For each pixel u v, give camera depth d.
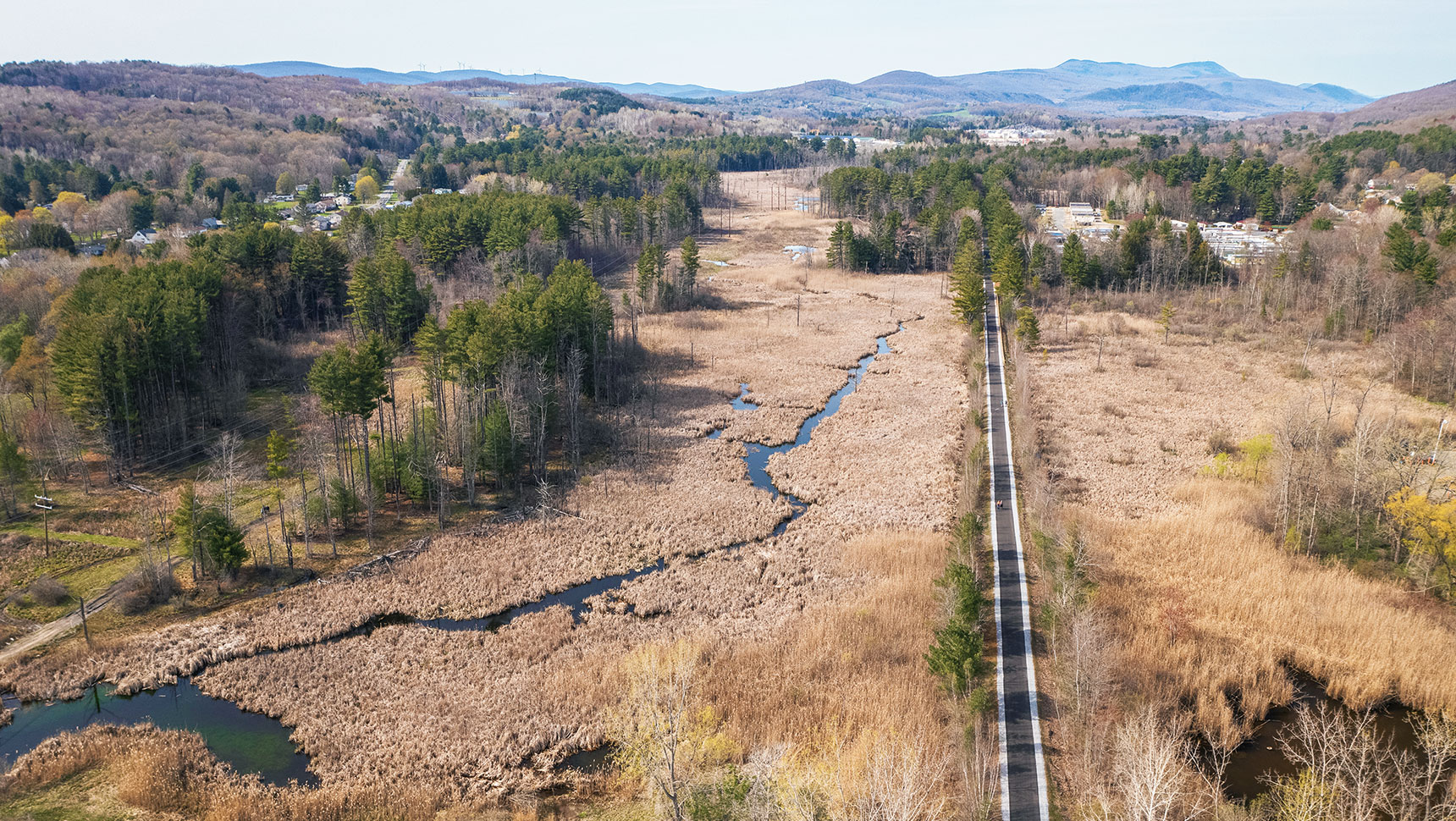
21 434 94.12
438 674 62.66
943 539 82.31
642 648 64.81
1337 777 45.69
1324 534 80.00
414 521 87.62
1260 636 66.19
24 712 58.78
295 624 69.00
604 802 50.97
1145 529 83.81
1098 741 51.94
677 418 117.69
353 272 149.00
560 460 103.38
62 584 72.19
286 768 53.56
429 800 50.06
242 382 113.88
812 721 56.69
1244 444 99.44
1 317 119.81
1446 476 87.06
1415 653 63.12
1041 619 66.81
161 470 95.50
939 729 55.31
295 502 87.69
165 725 57.22
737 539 84.25
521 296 118.88
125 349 93.50
